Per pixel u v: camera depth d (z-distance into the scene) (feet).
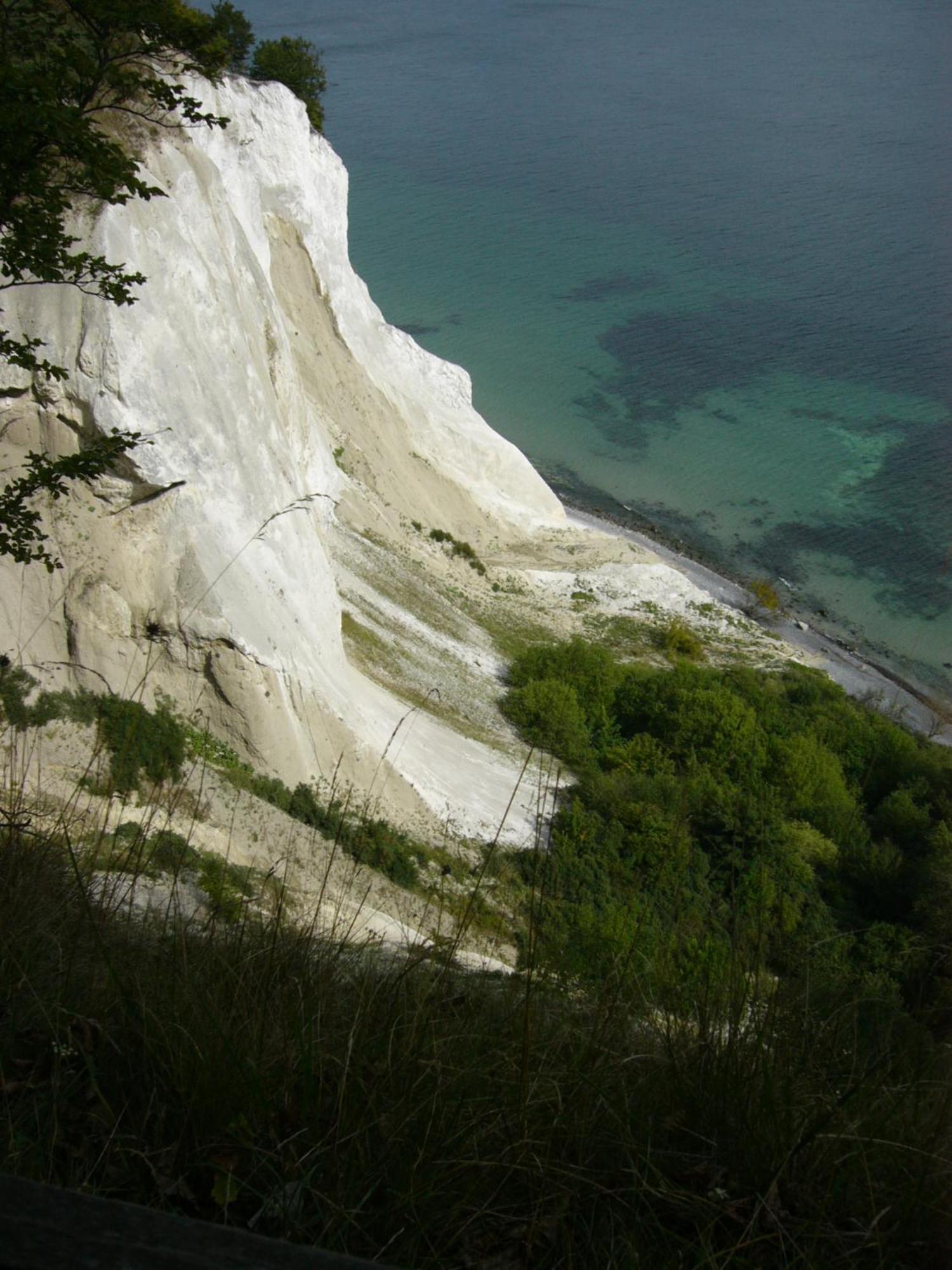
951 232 327.06
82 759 65.72
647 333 267.80
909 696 152.56
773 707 122.42
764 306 281.33
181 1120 13.35
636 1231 12.34
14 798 25.95
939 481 207.31
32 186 29.04
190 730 75.72
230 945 17.79
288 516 89.76
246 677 77.56
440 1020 15.96
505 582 155.74
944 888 69.00
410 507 159.43
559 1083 14.37
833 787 97.30
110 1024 15.12
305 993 16.03
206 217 90.48
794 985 17.48
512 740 109.50
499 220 345.10
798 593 178.81
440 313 280.31
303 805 75.77
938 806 98.68
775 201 359.05
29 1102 13.64
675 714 109.81
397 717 97.35
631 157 409.28
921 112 468.34
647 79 541.75
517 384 245.04
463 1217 12.52
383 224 341.82
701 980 17.35
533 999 17.29
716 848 70.95
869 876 75.15
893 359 252.42
